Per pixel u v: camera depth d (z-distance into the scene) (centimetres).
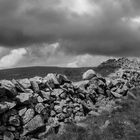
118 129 1320
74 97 1730
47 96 1433
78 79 3125
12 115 1120
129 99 2181
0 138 1022
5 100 1134
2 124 1067
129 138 1220
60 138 1216
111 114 1645
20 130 1144
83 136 1233
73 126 1347
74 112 1603
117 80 2492
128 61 7150
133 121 1466
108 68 6069
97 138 1209
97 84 2102
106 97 2139
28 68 8638
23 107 1208
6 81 1214
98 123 1461
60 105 1503
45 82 1516
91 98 1931
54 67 9238
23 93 1255
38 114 1266
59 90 1598
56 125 1334
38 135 1206
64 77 1759
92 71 2214
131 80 3116
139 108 1817
